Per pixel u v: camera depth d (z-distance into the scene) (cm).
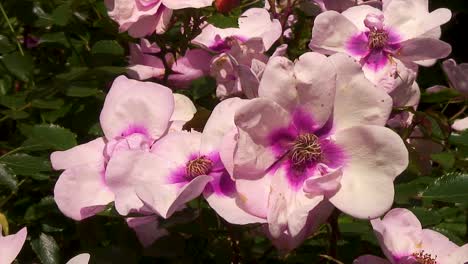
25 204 40
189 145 31
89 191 31
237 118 27
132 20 38
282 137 28
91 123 41
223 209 28
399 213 33
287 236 28
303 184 28
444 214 39
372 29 37
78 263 28
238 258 34
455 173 35
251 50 40
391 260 31
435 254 32
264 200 28
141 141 31
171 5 37
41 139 37
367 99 28
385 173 27
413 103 38
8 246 29
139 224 32
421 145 41
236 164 27
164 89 32
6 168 36
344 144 28
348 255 35
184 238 34
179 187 29
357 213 27
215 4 40
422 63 39
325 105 28
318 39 37
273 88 28
